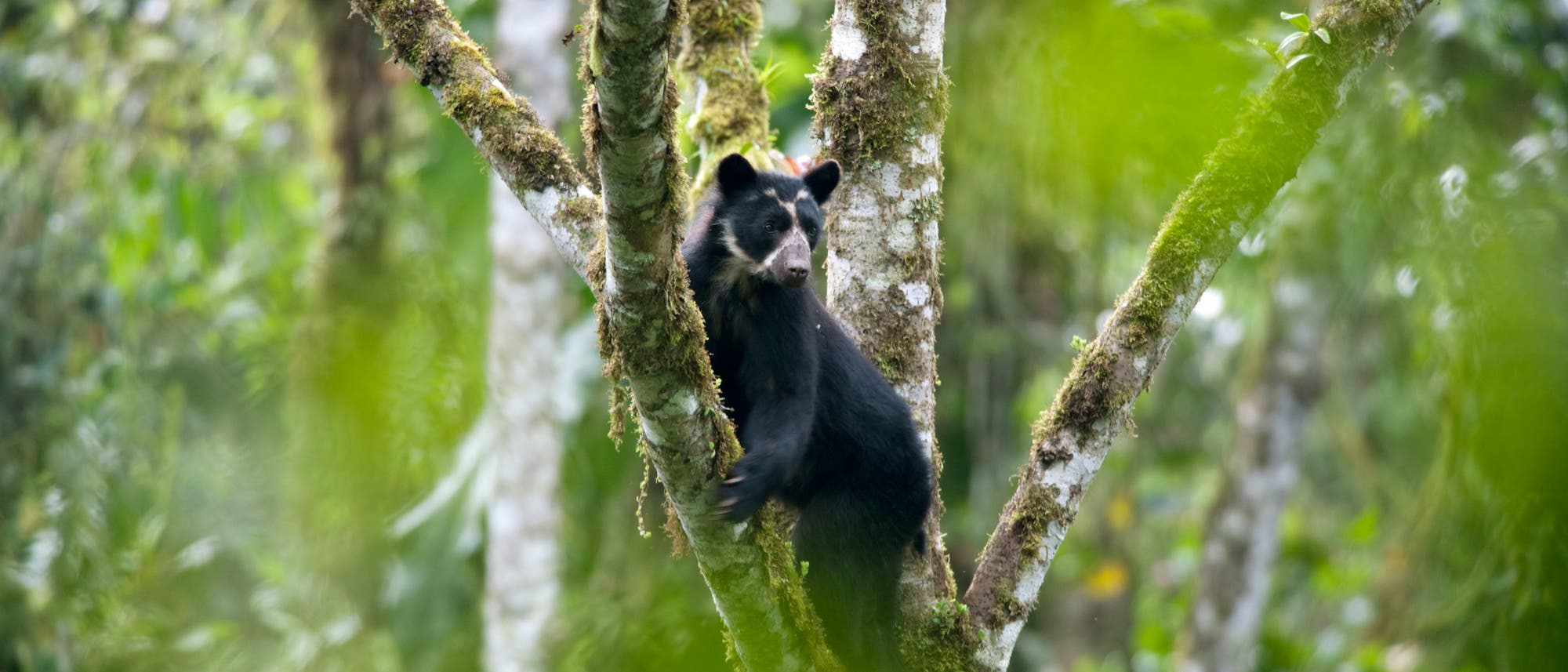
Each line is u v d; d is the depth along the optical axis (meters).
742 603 6.58
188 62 16.62
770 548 6.67
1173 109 7.10
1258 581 16.91
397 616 14.70
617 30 4.95
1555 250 10.98
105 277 15.53
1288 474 16.83
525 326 14.19
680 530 7.00
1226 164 7.18
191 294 16.83
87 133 16.23
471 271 16.12
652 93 5.16
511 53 14.37
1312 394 16.64
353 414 15.55
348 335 15.59
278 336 16.97
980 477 18.42
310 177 17.97
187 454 17.44
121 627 15.20
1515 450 9.91
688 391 6.00
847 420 7.77
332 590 15.90
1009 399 18.55
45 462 14.42
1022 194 15.07
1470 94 13.56
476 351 16.14
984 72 13.74
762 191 8.06
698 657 14.02
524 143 6.86
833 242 7.94
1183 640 17.20
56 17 16.39
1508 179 11.91
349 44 15.74
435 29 7.09
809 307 7.80
